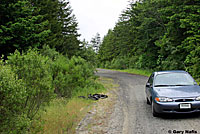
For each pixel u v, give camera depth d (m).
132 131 5.24
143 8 30.62
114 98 10.65
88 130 5.45
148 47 32.12
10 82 3.63
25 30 12.28
